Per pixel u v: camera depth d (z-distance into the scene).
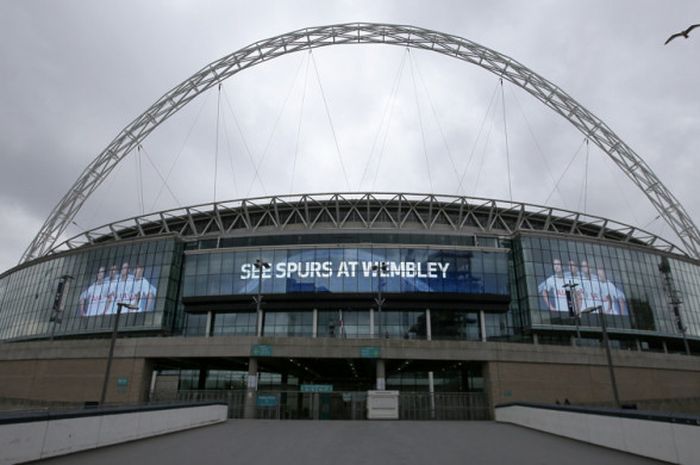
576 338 60.94
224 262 61.97
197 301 60.69
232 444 15.41
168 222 73.38
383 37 83.12
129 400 41.00
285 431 20.94
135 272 63.62
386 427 24.22
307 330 59.06
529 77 81.56
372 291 58.62
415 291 58.56
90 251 68.12
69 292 66.75
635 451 12.97
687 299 68.75
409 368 53.47
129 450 13.41
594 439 15.64
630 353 45.69
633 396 44.34
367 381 65.12
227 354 40.34
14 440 10.17
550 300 60.25
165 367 56.62
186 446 14.62
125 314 61.88
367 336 58.12
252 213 70.81
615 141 81.50
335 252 60.50
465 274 59.75
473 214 70.44
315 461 12.00
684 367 48.59
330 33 81.94
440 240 65.06
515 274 63.19
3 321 76.69
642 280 65.50
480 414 35.59
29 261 77.06
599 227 76.12
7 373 48.53
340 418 34.53
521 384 40.53
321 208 69.81
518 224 68.88
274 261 60.94
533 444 15.86
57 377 44.59
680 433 10.91
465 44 81.50
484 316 60.16
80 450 12.79
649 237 78.31
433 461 12.10
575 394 41.84
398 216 67.69
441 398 35.59
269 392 35.97
